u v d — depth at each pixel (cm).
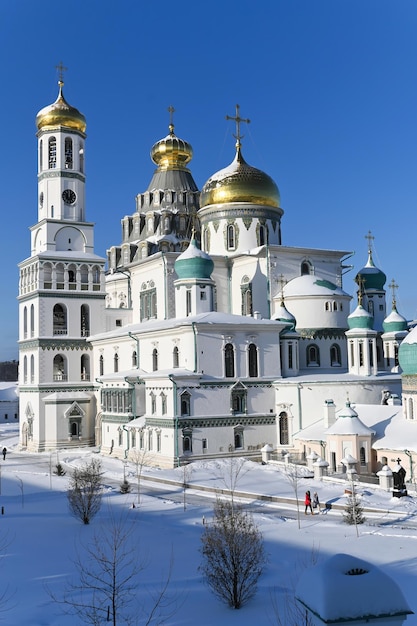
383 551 3738
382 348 9706
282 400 8031
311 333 8881
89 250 10325
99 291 10250
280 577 3203
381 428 7025
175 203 12400
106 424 9100
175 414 7525
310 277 9194
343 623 1263
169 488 6412
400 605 1291
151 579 3212
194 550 3794
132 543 4000
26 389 10081
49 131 10250
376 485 6006
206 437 7675
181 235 12069
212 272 9375
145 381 8288
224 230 9850
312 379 7962
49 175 10212
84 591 3036
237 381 7888
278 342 8244
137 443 8325
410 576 3178
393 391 8250
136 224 12288
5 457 9125
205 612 2720
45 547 3912
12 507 5422
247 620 2594
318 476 6512
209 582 2939
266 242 9769
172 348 8175
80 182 10356
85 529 4444
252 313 9294
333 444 6925
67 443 9762
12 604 2872
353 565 1387
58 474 7381
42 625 2617
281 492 5922
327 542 4016
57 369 10056
